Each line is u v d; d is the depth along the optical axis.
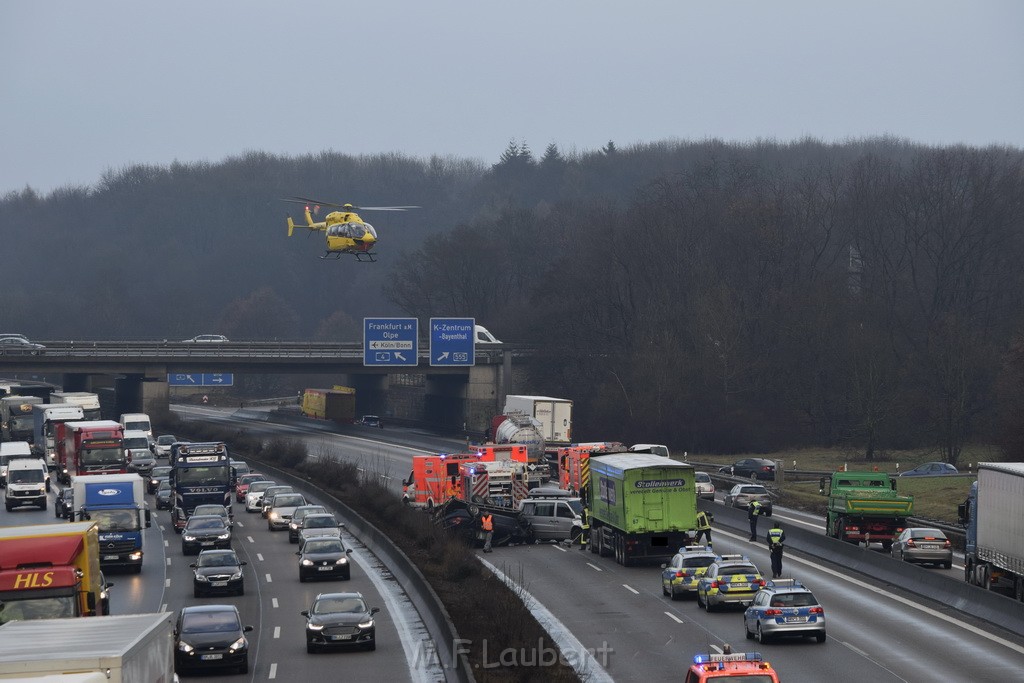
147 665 53.25
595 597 118.06
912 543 132.88
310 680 88.50
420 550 154.12
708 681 61.41
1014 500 105.38
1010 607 99.50
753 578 108.44
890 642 93.62
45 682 45.34
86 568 79.81
